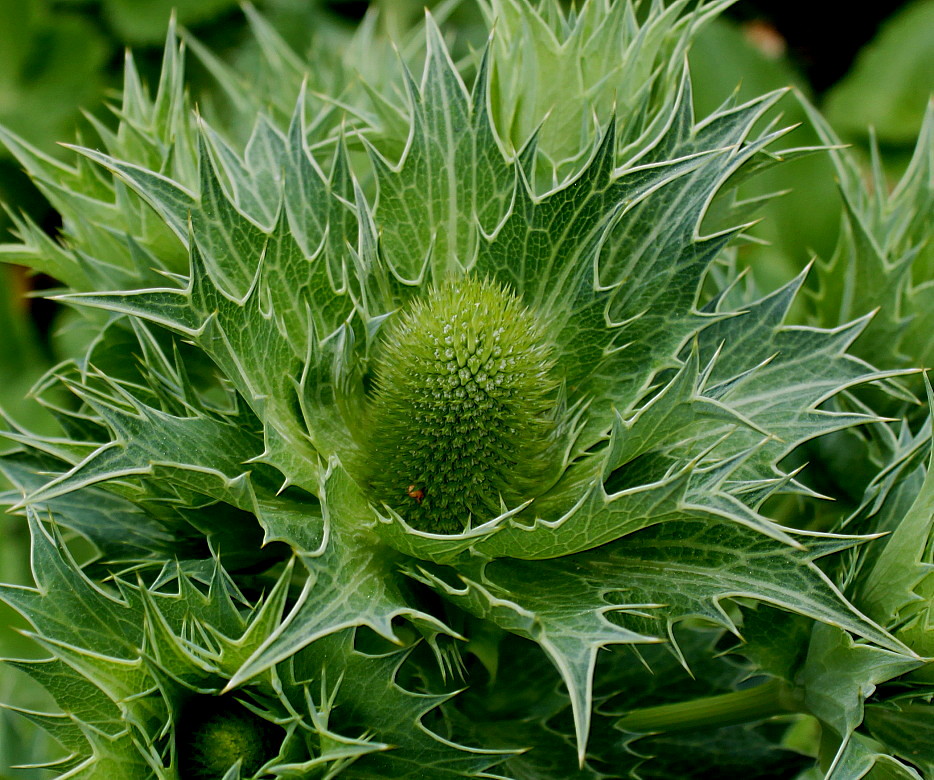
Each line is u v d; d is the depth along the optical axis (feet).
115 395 1.30
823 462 1.40
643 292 1.30
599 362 1.31
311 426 1.29
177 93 1.38
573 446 1.31
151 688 1.23
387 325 1.32
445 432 1.29
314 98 1.50
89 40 2.08
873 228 1.47
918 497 1.29
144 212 1.37
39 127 2.04
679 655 1.26
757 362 1.31
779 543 1.26
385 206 1.32
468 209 1.33
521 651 1.36
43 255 1.39
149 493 1.28
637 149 1.33
